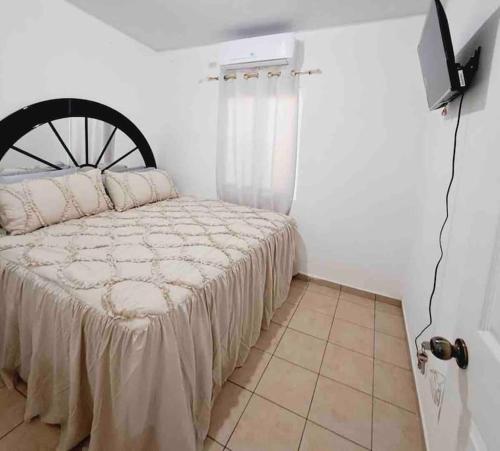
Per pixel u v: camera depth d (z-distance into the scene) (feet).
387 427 4.35
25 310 4.11
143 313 3.18
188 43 8.97
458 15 4.68
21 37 6.32
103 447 3.33
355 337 6.44
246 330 5.43
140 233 5.81
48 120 6.97
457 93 3.74
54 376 3.83
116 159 8.87
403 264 7.61
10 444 3.80
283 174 8.39
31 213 5.57
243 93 8.52
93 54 7.81
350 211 7.98
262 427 4.25
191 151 9.99
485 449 1.60
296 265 8.84
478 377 1.76
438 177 5.12
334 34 7.38
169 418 3.22
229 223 6.77
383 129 7.23
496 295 1.72
